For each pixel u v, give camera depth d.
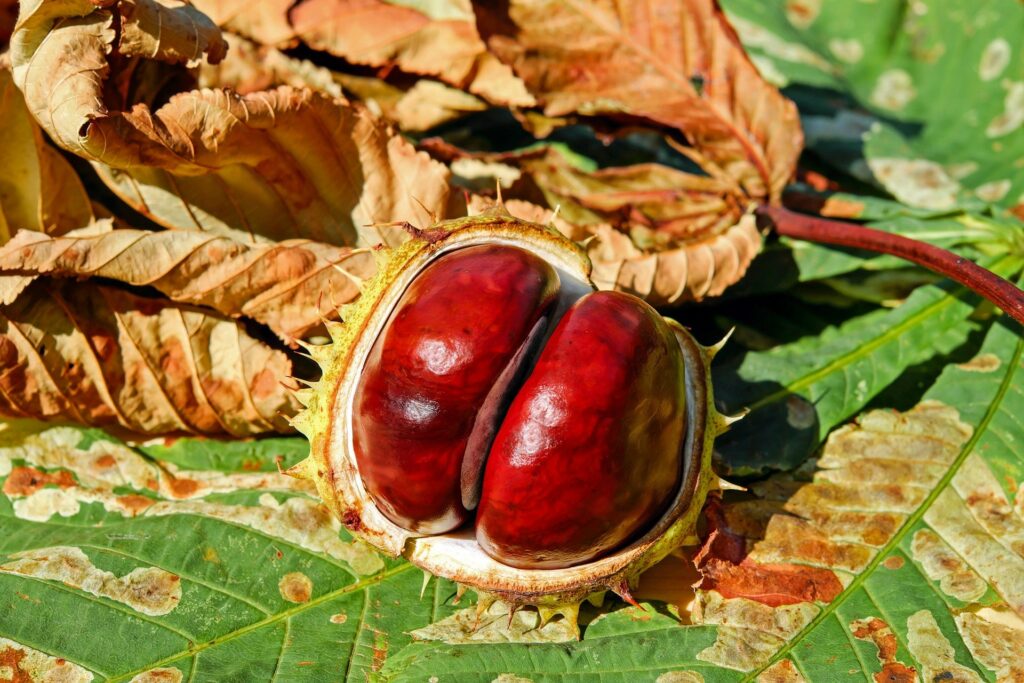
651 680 0.37
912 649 0.37
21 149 0.39
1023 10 0.47
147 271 0.39
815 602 0.37
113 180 0.39
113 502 0.39
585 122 0.43
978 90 0.47
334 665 0.37
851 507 0.39
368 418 0.36
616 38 0.42
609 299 0.37
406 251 0.37
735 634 0.37
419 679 0.36
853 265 0.41
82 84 0.38
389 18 0.42
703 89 0.42
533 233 0.38
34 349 0.39
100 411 0.40
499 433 0.36
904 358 0.40
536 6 0.42
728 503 0.39
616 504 0.36
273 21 0.42
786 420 0.39
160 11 0.38
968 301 0.41
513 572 0.37
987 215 0.42
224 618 0.37
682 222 0.42
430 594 0.38
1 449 0.40
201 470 0.40
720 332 0.42
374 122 0.40
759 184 0.42
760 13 0.52
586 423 0.36
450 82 0.42
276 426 0.40
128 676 0.37
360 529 0.37
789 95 0.46
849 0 0.52
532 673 0.37
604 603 0.38
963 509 0.38
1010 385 0.40
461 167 0.42
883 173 0.44
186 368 0.40
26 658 0.37
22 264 0.38
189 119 0.38
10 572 0.38
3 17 0.39
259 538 0.38
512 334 0.36
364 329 0.37
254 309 0.39
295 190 0.40
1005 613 0.37
